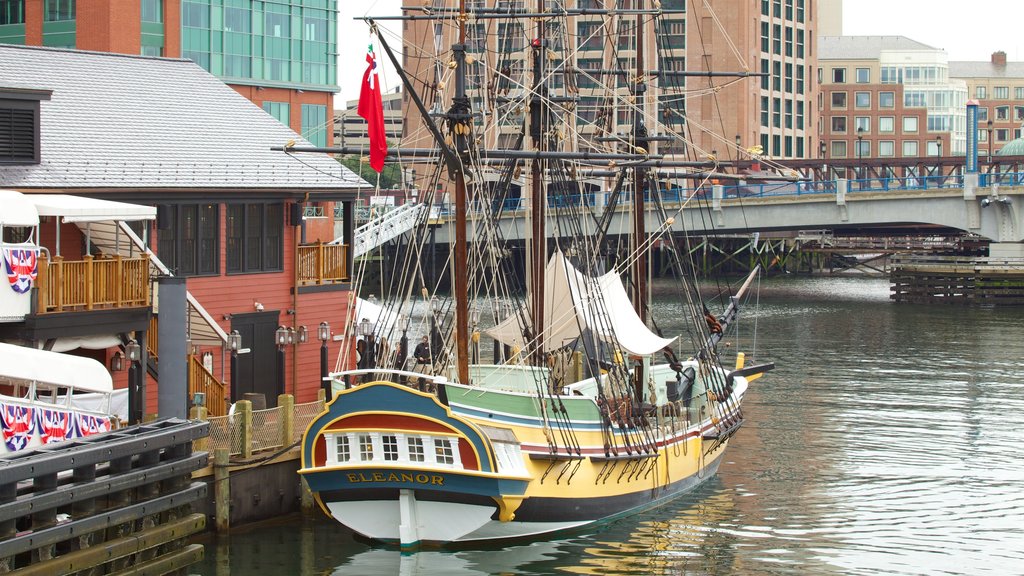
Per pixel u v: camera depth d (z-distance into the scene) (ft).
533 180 143.84
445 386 106.73
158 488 90.53
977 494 130.62
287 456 113.60
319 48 296.92
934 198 323.37
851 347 247.70
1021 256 337.31
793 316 309.01
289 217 138.72
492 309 154.20
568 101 162.91
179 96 143.84
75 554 81.82
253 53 281.54
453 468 105.91
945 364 222.89
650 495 125.49
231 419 108.88
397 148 132.36
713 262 463.42
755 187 364.38
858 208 327.47
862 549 111.24
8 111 116.67
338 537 110.63
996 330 275.80
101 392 98.63
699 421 137.59
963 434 160.97
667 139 170.40
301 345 140.36
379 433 107.24
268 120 148.05
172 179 125.39
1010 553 109.91
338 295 144.97
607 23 189.16
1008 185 319.06
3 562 77.36
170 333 106.11
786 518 121.80
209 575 99.30
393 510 109.29
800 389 196.65
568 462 114.11
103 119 131.95
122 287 108.99
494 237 143.64
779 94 532.32
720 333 157.79
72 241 119.85
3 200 100.99
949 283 342.44
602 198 321.11
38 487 81.20
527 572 103.76
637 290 158.51
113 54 145.28
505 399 110.73
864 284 424.05
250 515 110.93
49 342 105.50
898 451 151.23
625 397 127.75
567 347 145.38
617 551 110.52
